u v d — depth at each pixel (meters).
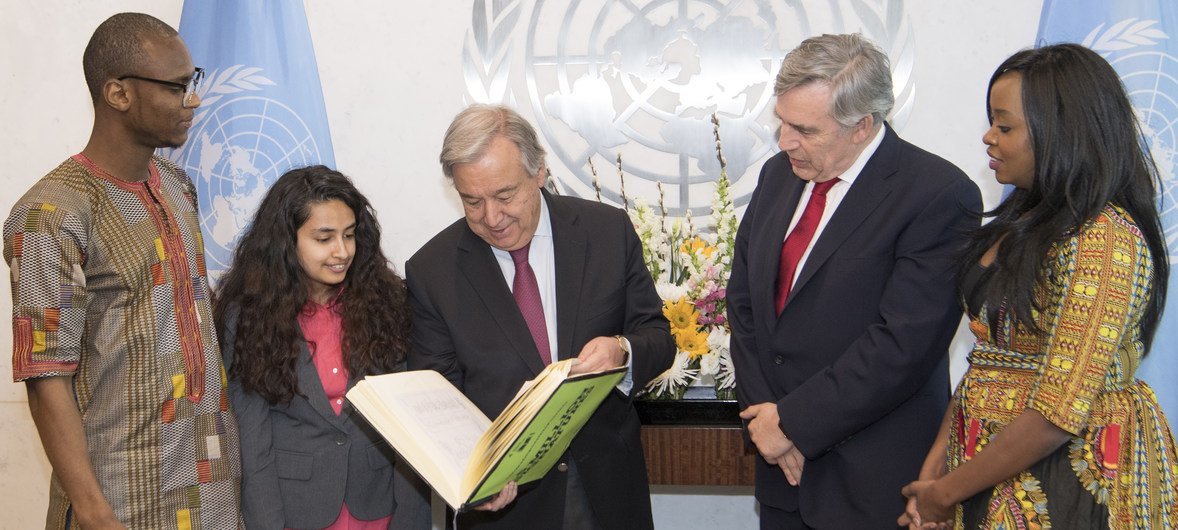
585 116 2.94
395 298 2.13
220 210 2.87
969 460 1.65
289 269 2.07
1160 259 1.58
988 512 1.63
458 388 2.06
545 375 1.61
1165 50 2.55
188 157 2.88
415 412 1.75
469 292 1.99
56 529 1.83
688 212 2.73
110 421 1.81
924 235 1.83
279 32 2.91
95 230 1.78
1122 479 1.52
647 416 2.45
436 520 2.92
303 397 2.05
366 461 2.08
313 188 2.05
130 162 1.85
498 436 1.58
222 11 2.88
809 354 1.94
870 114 1.83
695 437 2.44
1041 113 1.55
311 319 2.13
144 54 1.77
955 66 2.80
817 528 1.94
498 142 1.80
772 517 2.10
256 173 2.88
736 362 2.12
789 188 2.11
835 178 1.97
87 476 1.74
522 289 2.00
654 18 2.90
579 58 2.93
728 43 2.88
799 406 1.87
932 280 1.82
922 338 1.79
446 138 1.85
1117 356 1.55
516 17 2.95
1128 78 2.57
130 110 1.79
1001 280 1.60
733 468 2.44
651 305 2.10
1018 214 1.65
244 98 2.88
